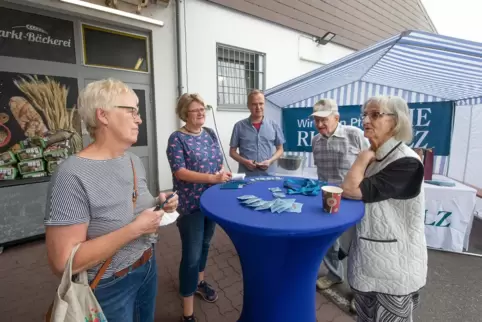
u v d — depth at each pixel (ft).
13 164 9.31
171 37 13.91
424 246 3.86
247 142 9.06
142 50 13.12
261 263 3.97
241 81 18.02
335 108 6.89
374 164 4.04
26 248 9.60
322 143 7.16
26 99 9.82
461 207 9.24
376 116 3.89
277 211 3.65
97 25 11.49
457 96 10.48
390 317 3.89
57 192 2.62
